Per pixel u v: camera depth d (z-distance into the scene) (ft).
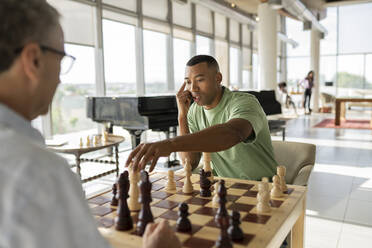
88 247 1.92
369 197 12.07
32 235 1.69
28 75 2.06
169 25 26.45
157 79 25.98
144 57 24.45
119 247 3.57
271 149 7.05
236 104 6.09
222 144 4.71
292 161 7.70
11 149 1.79
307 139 24.48
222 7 28.84
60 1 17.84
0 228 1.69
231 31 37.76
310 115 42.39
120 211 3.90
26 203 1.70
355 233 9.19
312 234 9.15
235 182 5.80
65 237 1.81
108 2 20.86
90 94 20.71
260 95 23.27
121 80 22.63
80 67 19.79
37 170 1.77
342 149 20.83
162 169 16.67
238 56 40.27
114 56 21.99
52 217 1.77
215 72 6.36
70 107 19.75
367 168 16.21
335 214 10.55
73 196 1.90
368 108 50.85
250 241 3.53
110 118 17.56
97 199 4.94
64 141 13.02
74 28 18.84
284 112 46.21
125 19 22.34
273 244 3.79
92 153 20.57
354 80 52.03
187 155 7.24
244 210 4.43
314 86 47.24
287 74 58.59
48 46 2.15
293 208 4.53
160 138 24.73
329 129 29.60
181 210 3.81
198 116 7.20
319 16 46.37
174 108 18.42
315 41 46.65
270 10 29.09
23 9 1.98
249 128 5.24
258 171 6.82
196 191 5.34
